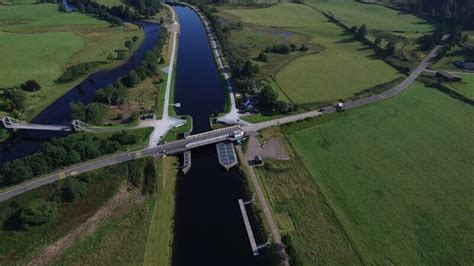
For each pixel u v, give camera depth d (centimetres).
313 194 10781
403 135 13788
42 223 9200
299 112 15088
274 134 13712
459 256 8919
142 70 17650
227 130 13650
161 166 11806
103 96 15188
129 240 9244
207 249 9219
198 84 18062
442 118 14962
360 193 10862
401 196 10756
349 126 14375
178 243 9400
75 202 10012
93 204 10038
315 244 9188
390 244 9219
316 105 15612
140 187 10850
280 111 14962
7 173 10294
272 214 10069
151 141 12950
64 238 9081
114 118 14350
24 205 9700
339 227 9669
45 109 15150
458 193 10894
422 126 14388
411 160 12350
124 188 10725
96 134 13162
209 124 14512
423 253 8994
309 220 9906
